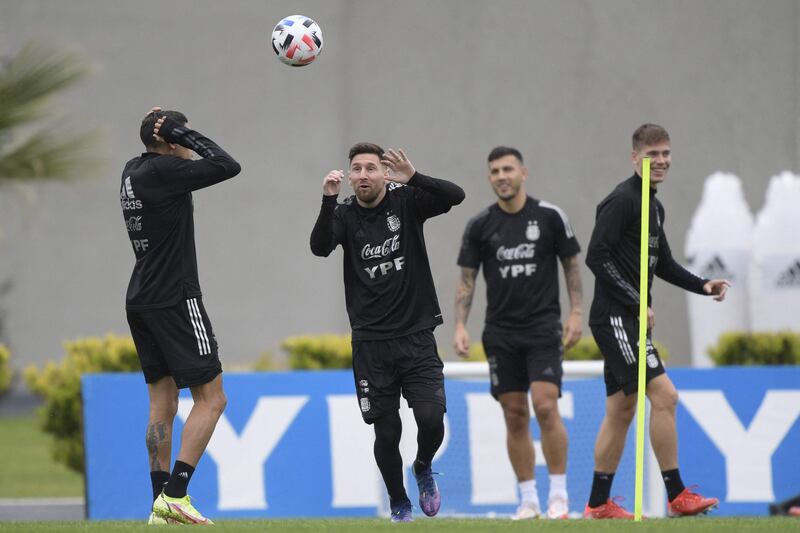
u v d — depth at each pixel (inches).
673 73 2972.4
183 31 3201.3
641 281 992.2
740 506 1456.7
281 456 1461.6
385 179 955.3
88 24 3203.7
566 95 3014.3
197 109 3189.0
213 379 933.8
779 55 2945.4
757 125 2945.4
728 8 2962.6
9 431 3132.4
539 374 1234.0
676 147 2960.1
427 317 965.2
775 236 2246.6
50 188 3250.5
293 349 1761.8
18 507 1755.7
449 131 3058.6
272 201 3186.5
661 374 1091.9
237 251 3184.1
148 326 927.7
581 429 1432.1
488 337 1262.3
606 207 1085.1
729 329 2290.8
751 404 1467.8
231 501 1450.5
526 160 3014.3
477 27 3056.1
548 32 3029.0
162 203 914.7
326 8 3149.6
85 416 1461.6
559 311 1261.1
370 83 3112.7
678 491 1082.7
